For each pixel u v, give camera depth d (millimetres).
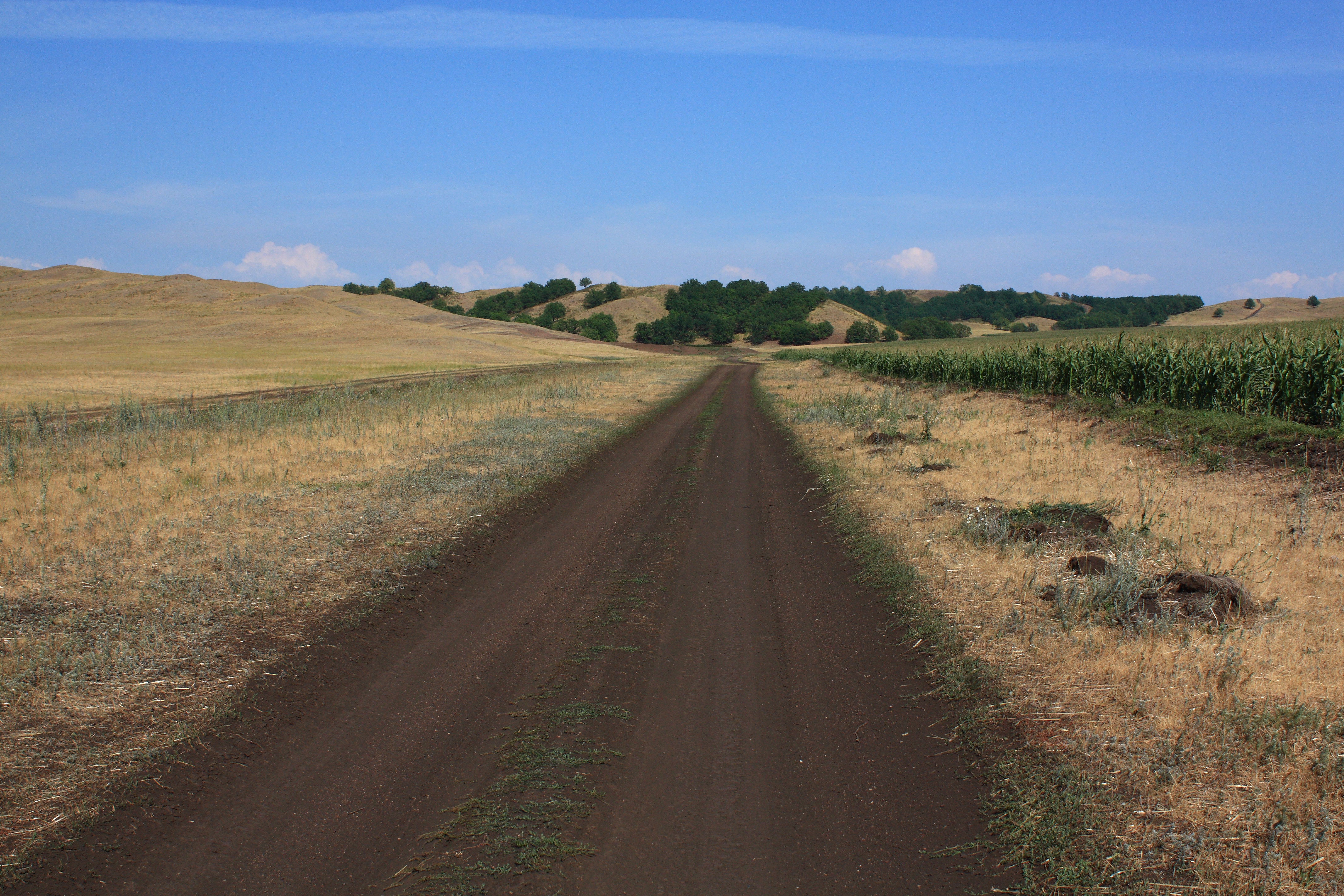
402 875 3543
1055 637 5820
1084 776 4090
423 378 43969
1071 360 22484
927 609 6664
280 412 21109
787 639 6375
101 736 4723
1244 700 4688
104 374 41531
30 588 7203
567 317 186875
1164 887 3287
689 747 4691
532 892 3396
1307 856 3365
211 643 6113
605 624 6754
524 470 13766
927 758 4480
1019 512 9461
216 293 127438
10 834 3801
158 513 10086
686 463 15586
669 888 3430
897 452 14945
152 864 3646
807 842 3764
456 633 6574
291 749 4688
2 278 151375
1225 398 15688
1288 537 7941
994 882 3422
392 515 10156
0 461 12836
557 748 4656
